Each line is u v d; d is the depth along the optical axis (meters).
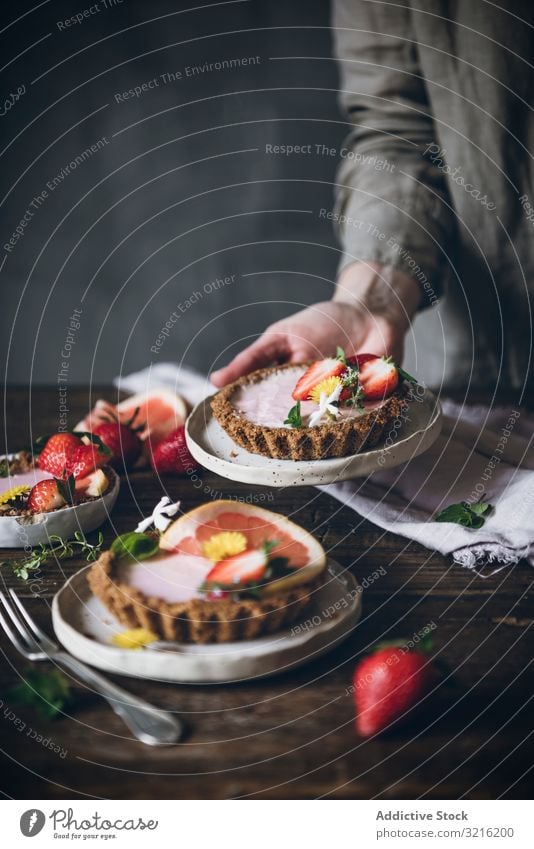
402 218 0.89
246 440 0.63
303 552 0.52
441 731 0.46
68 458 0.63
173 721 0.46
